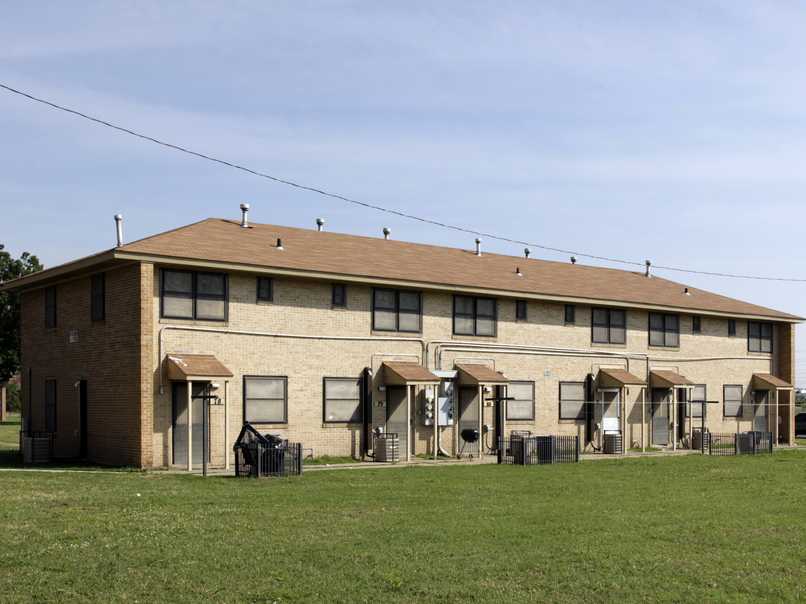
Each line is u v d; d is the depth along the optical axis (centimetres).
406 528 1659
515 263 4209
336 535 1580
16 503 1883
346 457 3156
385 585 1250
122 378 2795
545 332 3784
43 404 3284
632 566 1394
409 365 3319
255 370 2970
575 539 1591
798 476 2734
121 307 2814
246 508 1864
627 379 3903
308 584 1245
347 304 3212
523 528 1688
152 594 1185
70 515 1731
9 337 6284
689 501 2112
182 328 2812
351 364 3206
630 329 4084
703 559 1459
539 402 3734
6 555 1370
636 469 2912
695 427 4303
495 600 1191
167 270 2802
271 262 2995
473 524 1717
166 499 1977
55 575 1264
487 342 3591
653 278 4822
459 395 3494
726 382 4475
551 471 2797
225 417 2762
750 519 1853
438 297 3462
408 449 3198
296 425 3058
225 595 1188
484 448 3541
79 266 2870
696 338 4356
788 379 4703
